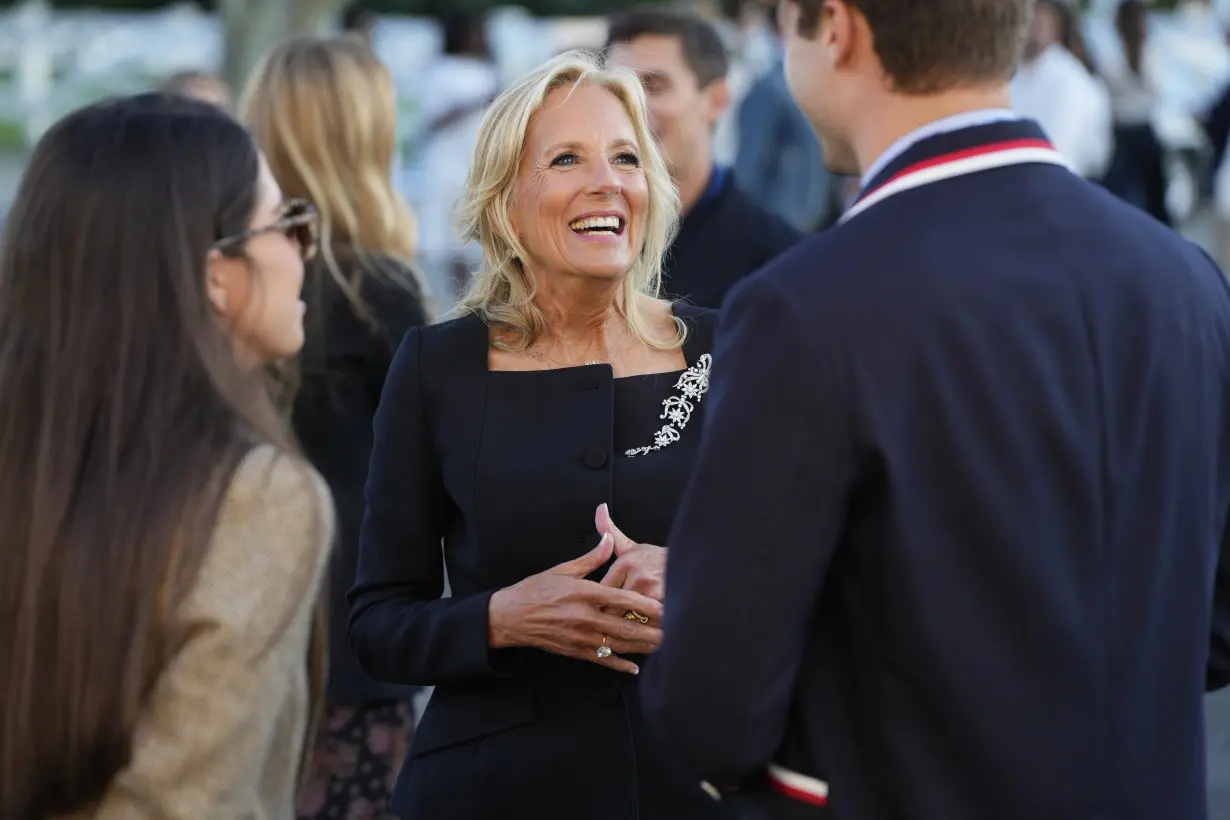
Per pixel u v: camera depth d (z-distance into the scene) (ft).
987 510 6.34
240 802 6.46
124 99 7.38
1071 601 6.40
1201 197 53.47
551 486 8.96
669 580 6.65
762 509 6.39
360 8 102.37
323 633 7.60
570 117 9.14
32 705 6.41
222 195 6.93
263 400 6.94
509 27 74.33
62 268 6.71
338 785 11.99
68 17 97.50
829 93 7.01
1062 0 31.58
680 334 9.53
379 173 12.68
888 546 6.39
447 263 35.55
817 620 6.76
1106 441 6.50
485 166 9.32
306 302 11.89
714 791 7.31
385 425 9.39
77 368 6.59
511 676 9.02
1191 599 6.73
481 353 9.34
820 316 6.40
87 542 6.40
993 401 6.38
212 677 6.38
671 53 14.12
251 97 12.80
